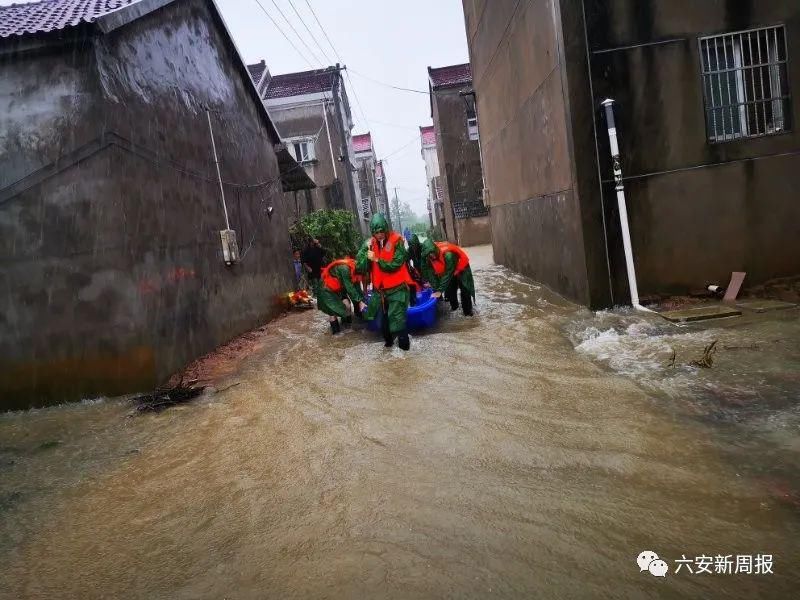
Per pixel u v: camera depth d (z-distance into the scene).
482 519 3.04
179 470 4.19
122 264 6.19
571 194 7.79
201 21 9.34
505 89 11.60
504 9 10.65
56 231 6.16
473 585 2.54
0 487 4.20
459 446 3.98
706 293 7.45
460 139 27.28
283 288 12.12
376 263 6.83
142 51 7.11
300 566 2.83
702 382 4.55
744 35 7.28
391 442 4.20
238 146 10.42
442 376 5.61
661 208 7.49
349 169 27.48
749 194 7.45
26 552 3.28
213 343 8.07
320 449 4.23
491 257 19.23
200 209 8.24
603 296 7.56
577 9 7.22
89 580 2.95
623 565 2.56
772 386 4.30
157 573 2.94
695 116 7.37
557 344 6.26
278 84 26.62
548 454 3.70
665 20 7.25
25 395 6.30
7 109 6.09
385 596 2.53
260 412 5.26
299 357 7.28
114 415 5.67
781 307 6.57
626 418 4.09
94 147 6.07
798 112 7.30
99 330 6.25
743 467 3.25
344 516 3.24
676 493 3.08
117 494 3.91
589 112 7.34
